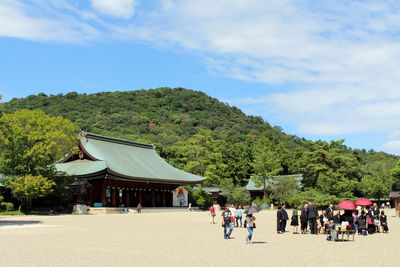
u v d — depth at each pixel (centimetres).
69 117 18150
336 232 2338
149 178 6812
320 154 8131
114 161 6969
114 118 18300
